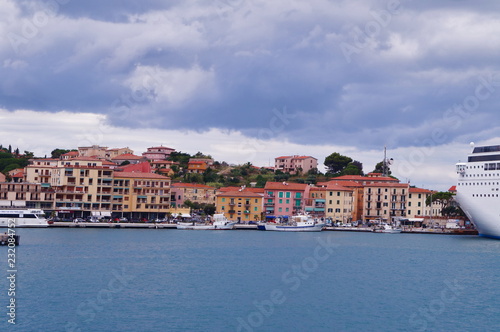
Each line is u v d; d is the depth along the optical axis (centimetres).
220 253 14988
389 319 8700
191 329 7962
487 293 10544
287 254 15038
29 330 7756
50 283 10394
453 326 8438
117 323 8138
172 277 11288
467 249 17575
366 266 13312
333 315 8819
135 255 14188
